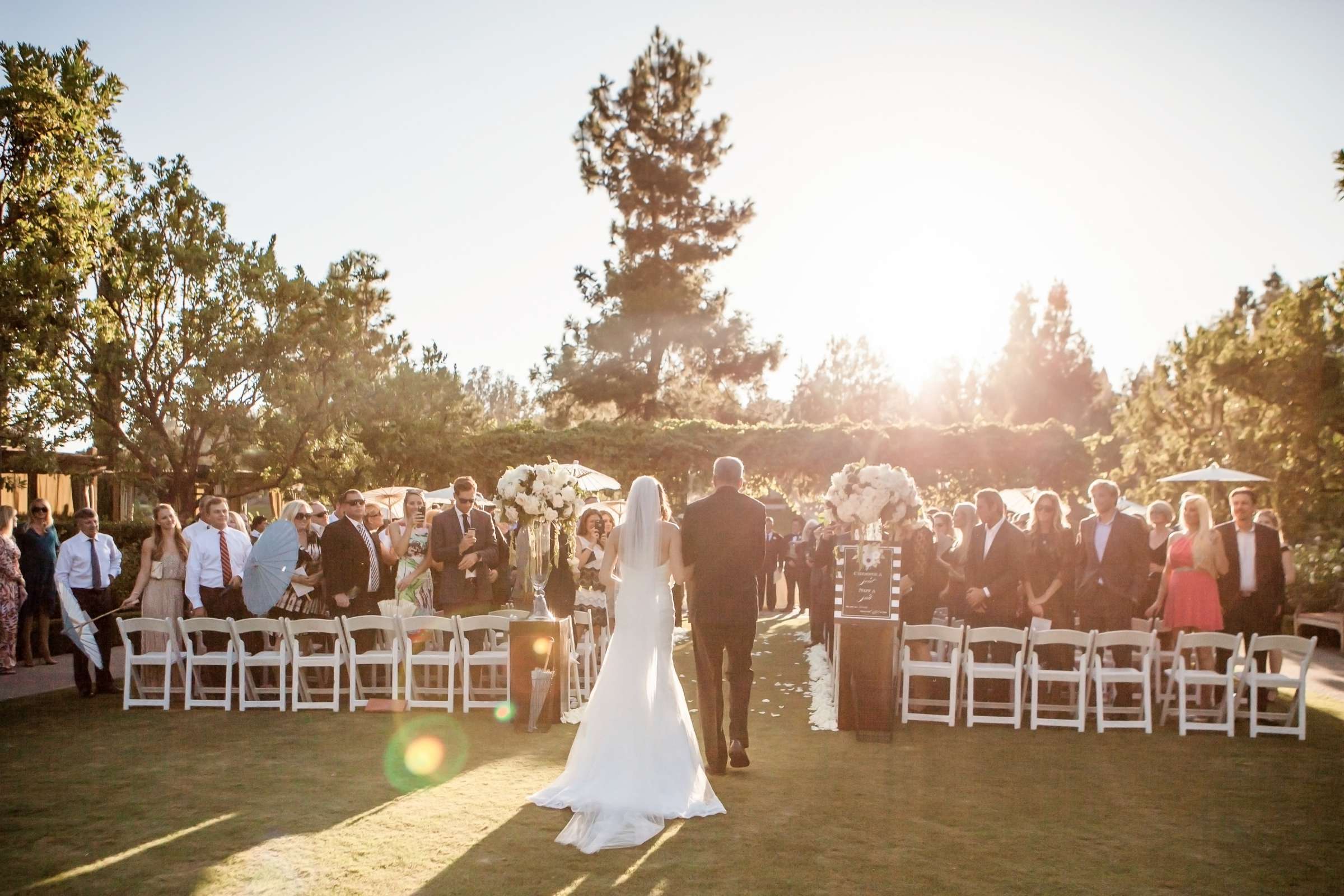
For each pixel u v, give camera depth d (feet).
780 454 77.92
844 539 29.43
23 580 37.06
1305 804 19.42
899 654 28.94
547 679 25.94
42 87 46.29
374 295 82.94
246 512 81.46
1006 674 27.07
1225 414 58.13
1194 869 15.74
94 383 57.72
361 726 26.32
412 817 18.12
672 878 15.11
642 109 115.14
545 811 18.48
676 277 114.42
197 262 59.36
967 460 77.15
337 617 30.14
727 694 32.83
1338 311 52.70
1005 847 16.62
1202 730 26.76
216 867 15.58
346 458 68.13
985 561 29.53
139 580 30.83
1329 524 50.67
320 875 15.23
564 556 31.14
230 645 29.09
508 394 230.07
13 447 54.85
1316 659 41.57
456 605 31.60
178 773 21.34
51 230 48.03
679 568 20.08
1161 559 34.76
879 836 17.13
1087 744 24.97
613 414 121.90
